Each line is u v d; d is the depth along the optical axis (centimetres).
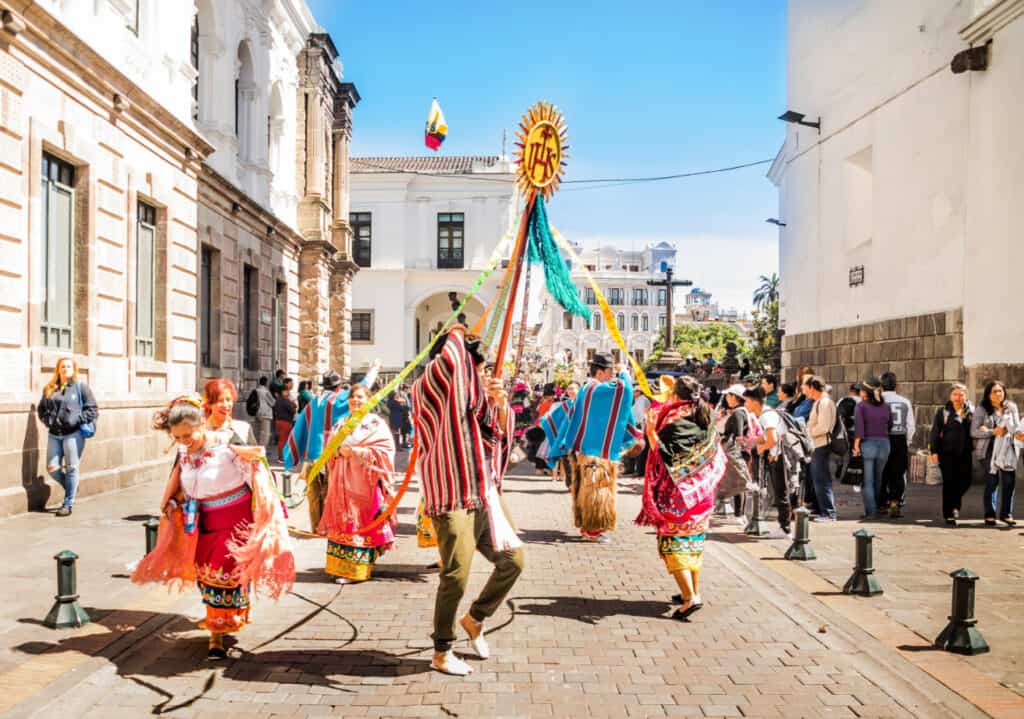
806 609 639
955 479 1041
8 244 996
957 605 541
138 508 1078
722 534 979
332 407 815
